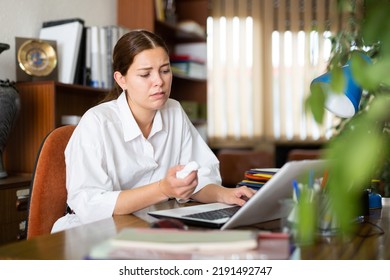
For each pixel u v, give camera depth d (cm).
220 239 73
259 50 520
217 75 512
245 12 515
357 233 98
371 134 47
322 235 94
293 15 522
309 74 516
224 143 516
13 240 189
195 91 389
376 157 47
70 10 275
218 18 512
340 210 49
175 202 142
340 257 79
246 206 94
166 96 143
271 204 100
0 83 190
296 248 85
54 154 145
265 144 522
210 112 512
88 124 140
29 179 198
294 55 523
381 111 47
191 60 362
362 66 48
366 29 53
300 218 85
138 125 153
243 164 404
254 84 520
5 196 185
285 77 525
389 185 206
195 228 101
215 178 153
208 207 123
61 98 254
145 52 138
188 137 170
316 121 49
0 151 199
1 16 230
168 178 109
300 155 377
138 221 110
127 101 152
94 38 247
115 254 71
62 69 237
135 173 151
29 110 222
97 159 135
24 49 225
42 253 81
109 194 121
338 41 180
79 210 125
